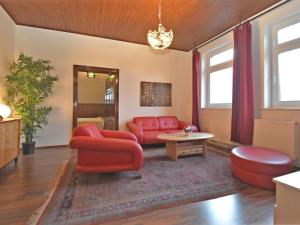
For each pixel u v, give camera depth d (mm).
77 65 4820
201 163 3320
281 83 3518
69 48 4750
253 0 3260
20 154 3865
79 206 1894
